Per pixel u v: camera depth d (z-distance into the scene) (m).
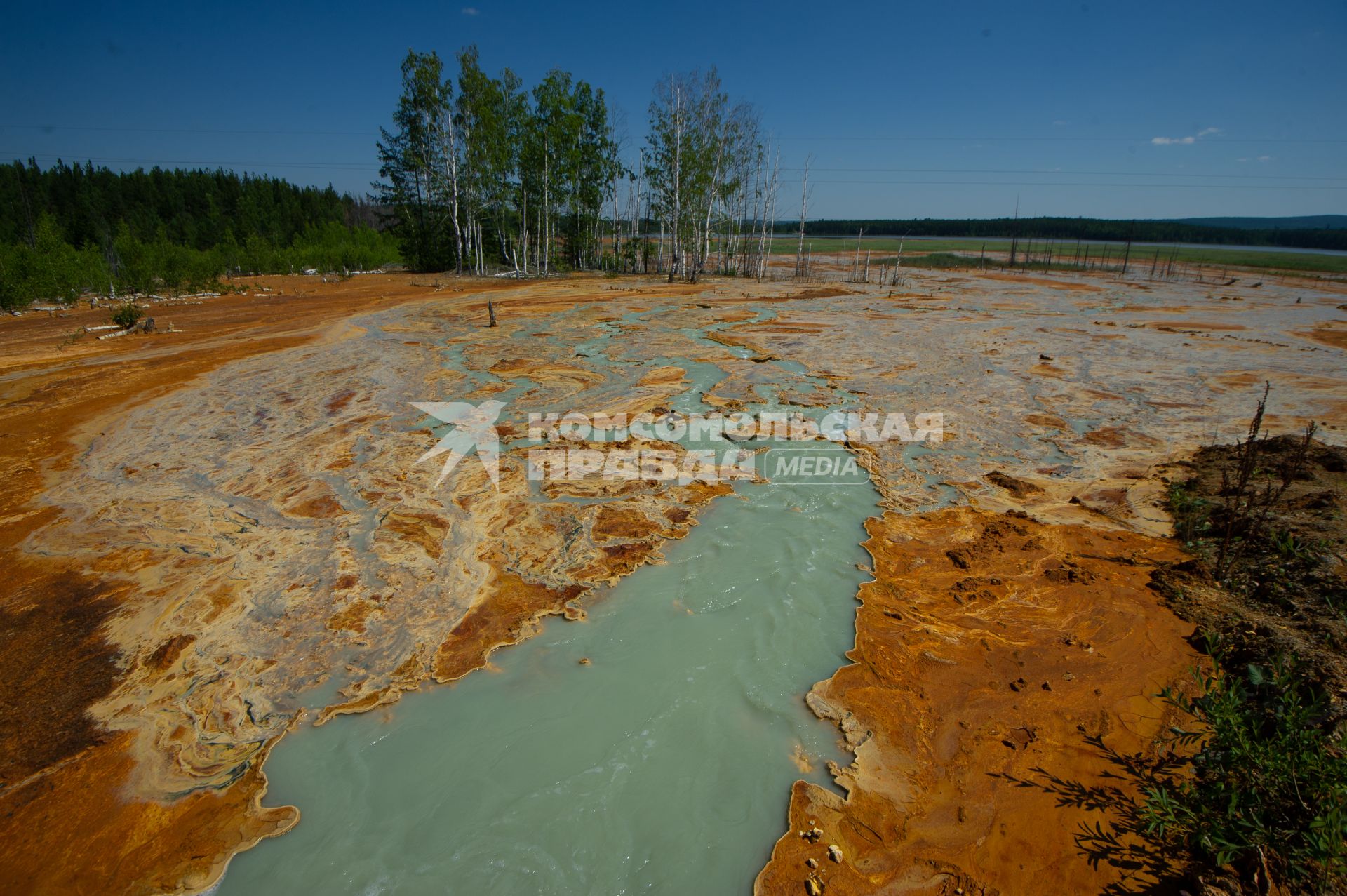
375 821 4.01
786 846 3.79
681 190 36.12
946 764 4.32
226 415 11.24
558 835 3.89
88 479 8.77
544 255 43.38
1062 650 5.40
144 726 4.72
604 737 4.63
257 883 3.63
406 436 10.28
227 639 5.66
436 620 5.95
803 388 12.95
